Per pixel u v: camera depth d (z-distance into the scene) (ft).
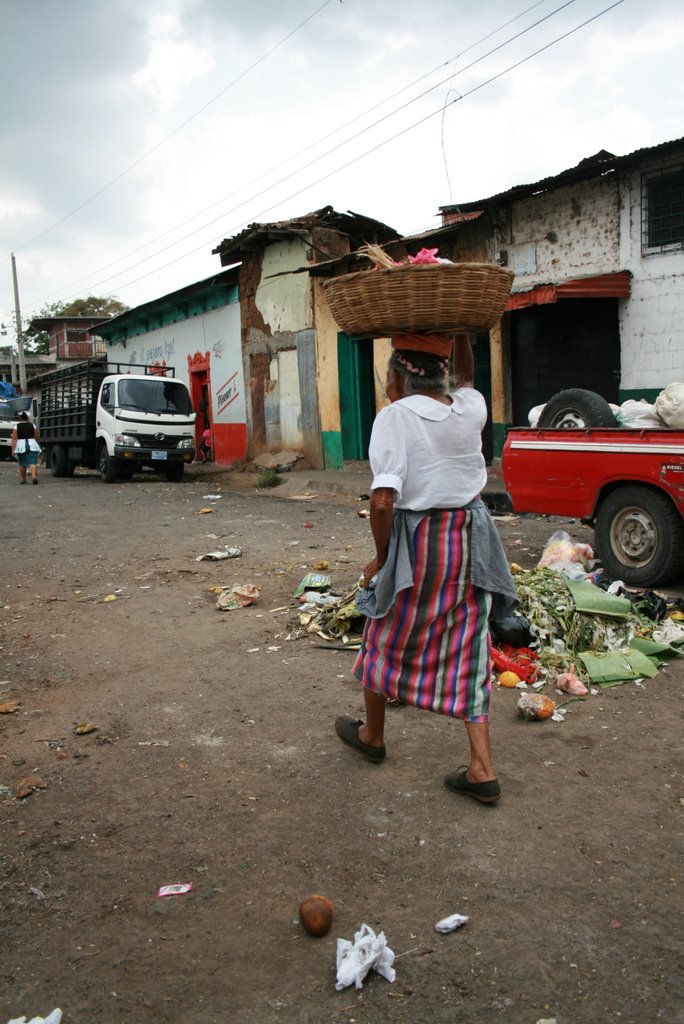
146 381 56.70
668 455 19.54
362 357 53.47
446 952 7.86
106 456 55.93
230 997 7.38
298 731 13.01
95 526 35.24
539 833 9.86
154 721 13.62
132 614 20.44
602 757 11.82
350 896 8.80
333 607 18.94
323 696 14.46
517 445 23.22
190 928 8.32
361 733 11.86
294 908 8.63
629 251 37.09
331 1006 7.23
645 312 36.91
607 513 21.36
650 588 20.74
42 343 224.53
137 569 25.82
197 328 71.31
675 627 16.66
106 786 11.39
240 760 12.07
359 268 51.06
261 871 9.28
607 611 16.35
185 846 9.82
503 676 14.69
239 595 20.75
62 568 26.40
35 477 56.65
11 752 12.57
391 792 10.94
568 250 39.68
